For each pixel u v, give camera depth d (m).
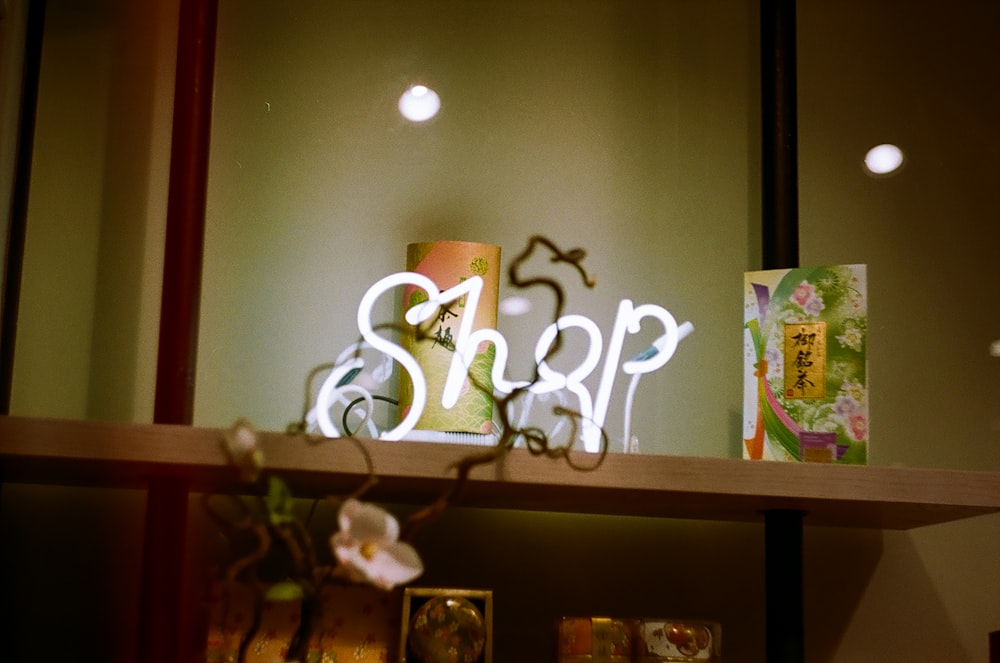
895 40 1.81
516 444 1.57
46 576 1.48
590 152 1.72
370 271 1.63
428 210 1.66
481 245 1.46
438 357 1.41
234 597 1.34
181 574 1.33
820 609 1.63
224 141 1.64
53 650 1.47
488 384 1.43
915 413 1.70
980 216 1.77
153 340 1.57
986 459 1.70
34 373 1.54
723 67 1.77
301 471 1.25
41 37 1.55
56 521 1.50
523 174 1.70
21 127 1.50
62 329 1.55
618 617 1.58
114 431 1.23
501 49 1.73
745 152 1.75
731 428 1.66
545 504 1.50
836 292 1.41
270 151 1.65
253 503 1.51
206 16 1.47
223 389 1.57
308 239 1.63
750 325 1.43
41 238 1.57
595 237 1.69
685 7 1.78
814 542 1.65
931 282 1.75
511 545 1.59
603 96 1.74
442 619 1.31
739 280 1.71
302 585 1.03
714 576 1.62
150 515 1.34
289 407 1.58
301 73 1.68
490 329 1.44
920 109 1.80
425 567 1.56
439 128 1.69
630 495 1.36
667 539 1.62
